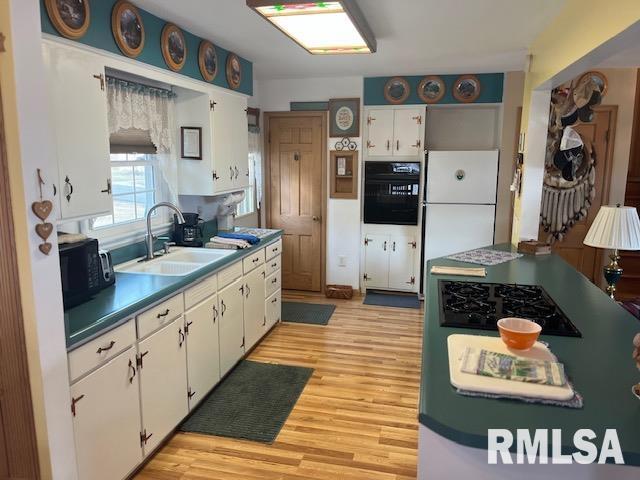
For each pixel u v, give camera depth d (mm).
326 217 5551
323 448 2613
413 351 3959
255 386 3318
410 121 5164
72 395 1870
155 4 2668
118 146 2912
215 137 3572
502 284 2615
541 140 3660
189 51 3264
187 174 3580
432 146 5555
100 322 1979
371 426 2828
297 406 3057
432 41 3557
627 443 1112
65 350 1780
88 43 2293
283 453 2572
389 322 4672
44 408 1723
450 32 3299
